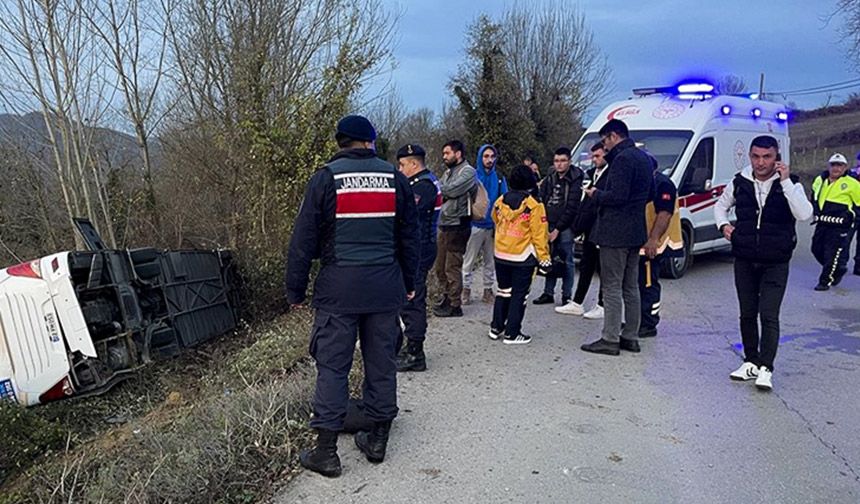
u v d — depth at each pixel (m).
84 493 3.55
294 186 9.48
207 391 5.86
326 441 3.52
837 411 4.39
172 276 7.73
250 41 10.43
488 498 3.31
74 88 10.19
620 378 5.06
